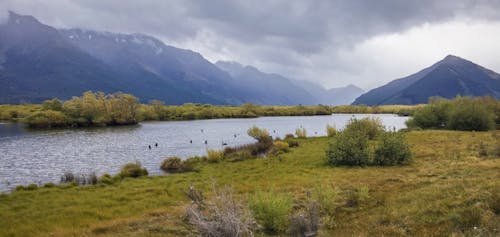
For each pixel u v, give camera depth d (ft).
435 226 37.63
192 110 528.22
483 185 51.55
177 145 193.47
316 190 56.59
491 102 250.37
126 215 57.47
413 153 113.70
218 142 207.51
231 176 95.55
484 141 133.08
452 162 88.94
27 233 48.37
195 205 40.04
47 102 359.25
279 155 134.21
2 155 155.12
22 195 76.54
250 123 389.80
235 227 32.94
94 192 78.74
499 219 35.91
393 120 416.26
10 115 396.37
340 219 47.91
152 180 93.97
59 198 72.49
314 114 595.88
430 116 239.30
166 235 42.52
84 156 153.17
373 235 37.55
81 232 46.70
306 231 38.86
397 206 49.03
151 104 501.15
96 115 344.49
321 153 132.26
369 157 102.68
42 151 168.14
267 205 44.11
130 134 258.98
